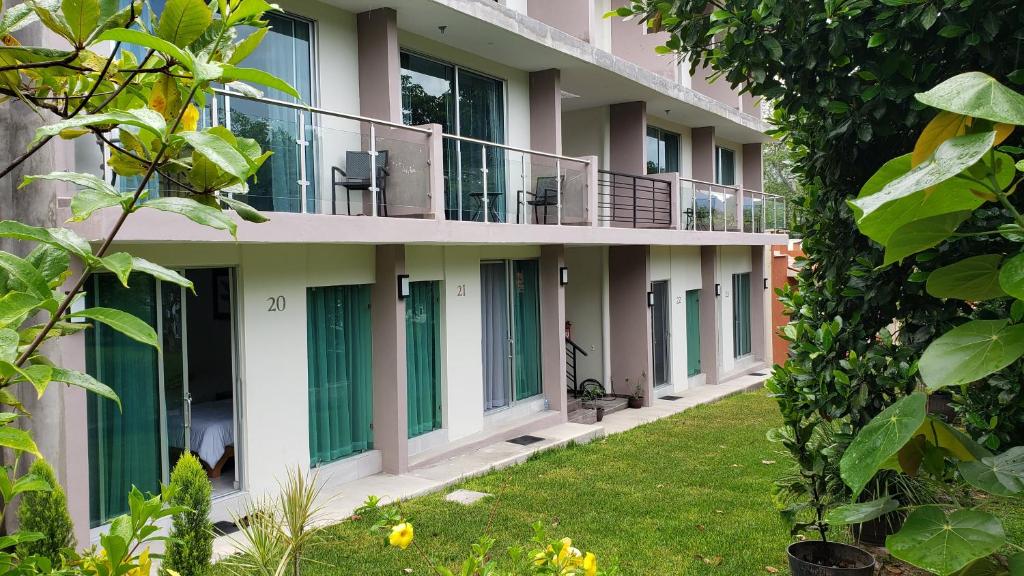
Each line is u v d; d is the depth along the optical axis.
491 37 10.86
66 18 1.53
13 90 1.68
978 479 1.34
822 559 5.37
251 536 5.01
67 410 6.39
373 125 8.79
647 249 15.17
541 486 9.48
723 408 15.27
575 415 13.67
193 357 8.84
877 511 1.47
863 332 4.59
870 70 3.88
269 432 8.49
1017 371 3.65
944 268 1.38
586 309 15.66
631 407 15.26
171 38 1.51
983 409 3.92
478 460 10.69
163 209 1.31
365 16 9.73
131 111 1.22
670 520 8.12
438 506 8.59
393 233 8.78
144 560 1.96
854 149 4.42
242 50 1.63
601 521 8.09
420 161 9.38
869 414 4.47
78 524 6.44
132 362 7.32
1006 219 3.50
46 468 5.14
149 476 7.46
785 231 21.44
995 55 3.55
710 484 9.54
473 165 10.41
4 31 1.57
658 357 16.61
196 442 8.16
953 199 1.15
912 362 4.17
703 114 17.03
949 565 1.11
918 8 3.47
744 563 6.85
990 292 1.39
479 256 11.88
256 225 7.29
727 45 4.50
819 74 4.27
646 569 6.73
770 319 21.05
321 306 9.45
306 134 8.19
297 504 5.24
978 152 0.94
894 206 1.14
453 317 11.30
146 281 7.41
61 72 1.74
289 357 8.74
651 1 4.98
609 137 15.87
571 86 14.11
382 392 10.02
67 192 6.31
